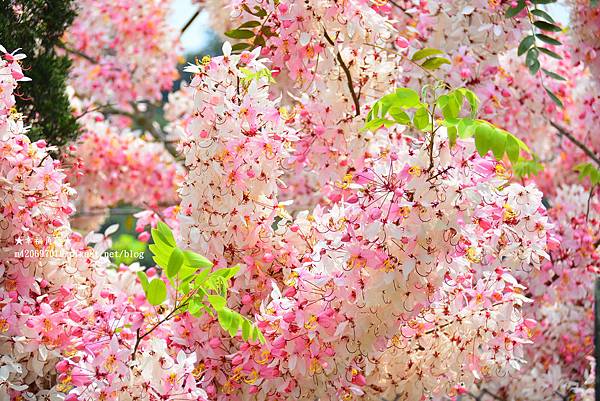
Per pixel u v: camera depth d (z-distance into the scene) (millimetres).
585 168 5008
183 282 3105
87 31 7156
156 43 7195
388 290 3037
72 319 3373
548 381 5348
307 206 5785
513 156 2885
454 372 3504
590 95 5840
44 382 3623
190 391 3117
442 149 2980
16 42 4402
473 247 3131
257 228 3484
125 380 3070
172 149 7383
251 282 3514
